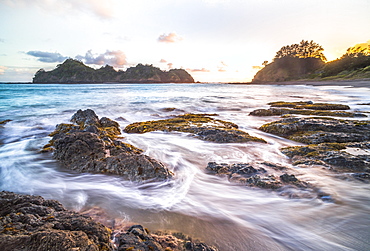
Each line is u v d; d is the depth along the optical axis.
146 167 5.17
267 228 3.37
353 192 4.31
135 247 2.50
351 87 45.22
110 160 5.52
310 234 3.22
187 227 3.37
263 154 6.99
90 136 6.46
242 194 4.41
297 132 9.29
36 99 27.27
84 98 29.80
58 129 9.95
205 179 5.19
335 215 3.66
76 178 5.26
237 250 2.88
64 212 3.14
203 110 19.27
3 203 3.12
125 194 4.50
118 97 32.28
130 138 8.88
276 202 4.07
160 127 10.37
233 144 7.94
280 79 128.50
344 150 6.43
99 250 2.41
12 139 8.99
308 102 20.50
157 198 4.33
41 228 2.54
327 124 9.25
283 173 5.05
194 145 7.96
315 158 5.98
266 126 10.51
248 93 43.28
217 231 3.28
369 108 17.31
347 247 2.95
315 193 4.25
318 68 115.75
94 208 3.95
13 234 2.36
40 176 5.38
